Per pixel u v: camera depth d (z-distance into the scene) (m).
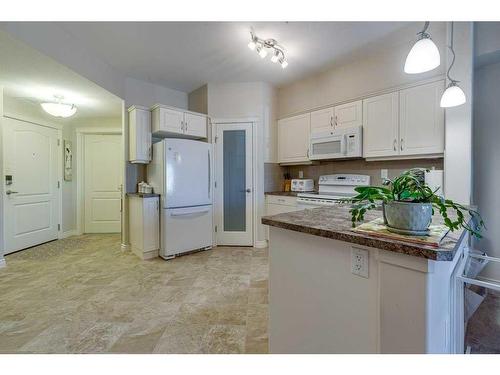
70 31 2.51
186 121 3.62
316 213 1.48
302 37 2.65
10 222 3.59
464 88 2.30
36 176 4.02
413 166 2.96
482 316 1.69
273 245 1.34
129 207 3.62
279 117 4.09
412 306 0.83
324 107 3.49
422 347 0.81
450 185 2.37
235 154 3.89
